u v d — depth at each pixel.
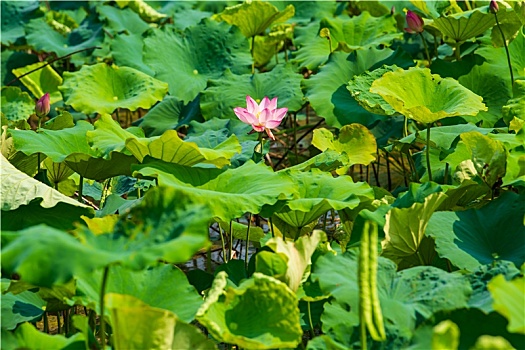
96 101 10.16
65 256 6.23
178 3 11.99
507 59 10.11
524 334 7.51
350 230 9.12
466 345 7.55
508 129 9.54
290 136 11.21
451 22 9.99
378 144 10.12
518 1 10.03
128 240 6.88
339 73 10.20
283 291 8.07
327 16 11.27
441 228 8.81
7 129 9.27
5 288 8.67
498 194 9.28
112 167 9.08
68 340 7.69
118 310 6.97
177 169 8.88
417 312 8.18
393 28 10.79
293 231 9.10
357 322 8.39
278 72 10.34
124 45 10.81
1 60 11.48
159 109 10.41
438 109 9.25
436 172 9.47
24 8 11.87
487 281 8.41
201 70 10.60
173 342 7.52
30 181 8.97
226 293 8.29
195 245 6.34
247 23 10.70
